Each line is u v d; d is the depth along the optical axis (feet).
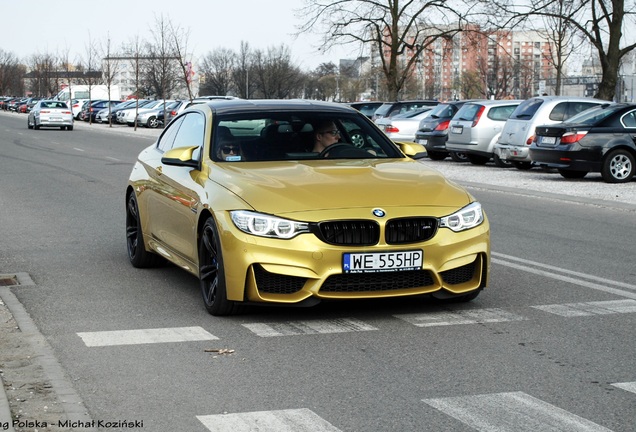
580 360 17.70
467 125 77.36
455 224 20.89
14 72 503.61
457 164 81.20
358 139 24.95
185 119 27.30
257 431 13.84
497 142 73.77
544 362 17.56
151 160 28.09
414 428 13.91
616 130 60.23
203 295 22.27
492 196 53.42
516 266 28.73
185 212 23.56
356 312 21.94
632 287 25.20
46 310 22.68
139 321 21.36
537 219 42.06
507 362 17.56
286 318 21.42
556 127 61.16
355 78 346.54
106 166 74.95
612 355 18.06
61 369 17.29
